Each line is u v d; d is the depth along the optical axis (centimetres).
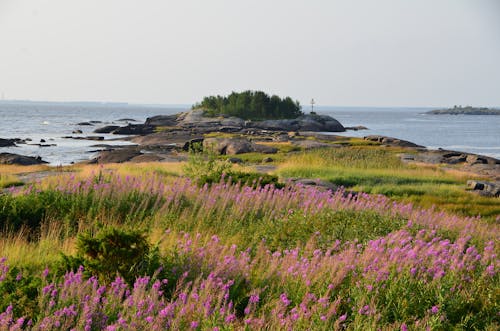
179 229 1365
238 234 1332
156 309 723
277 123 15675
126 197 1606
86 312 677
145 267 921
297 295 853
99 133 13088
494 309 872
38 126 16125
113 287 800
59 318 671
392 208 1766
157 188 1722
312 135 10500
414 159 6072
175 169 3669
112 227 936
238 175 2447
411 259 988
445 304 862
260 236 1334
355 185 3741
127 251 902
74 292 745
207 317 726
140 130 12812
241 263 960
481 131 19812
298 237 1293
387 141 9419
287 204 1736
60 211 1482
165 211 1508
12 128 14738
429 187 3662
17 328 636
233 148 6806
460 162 6319
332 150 5756
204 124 14625
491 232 1606
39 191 1591
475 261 1089
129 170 3344
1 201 1468
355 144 9225
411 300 857
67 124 17750
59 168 3653
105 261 900
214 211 1579
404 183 3925
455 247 1155
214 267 938
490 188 3603
